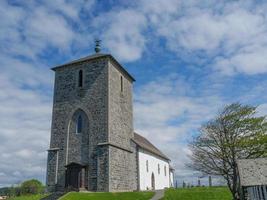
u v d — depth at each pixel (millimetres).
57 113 42688
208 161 36969
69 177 38094
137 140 49344
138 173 44312
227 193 36844
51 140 41719
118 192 35781
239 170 26828
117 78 44031
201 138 37844
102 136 38875
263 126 36188
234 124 36750
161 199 33312
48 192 39344
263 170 26141
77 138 40375
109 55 41562
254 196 27844
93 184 37312
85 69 42938
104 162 37562
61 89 43531
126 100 46281
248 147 35406
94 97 41094
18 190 52219
